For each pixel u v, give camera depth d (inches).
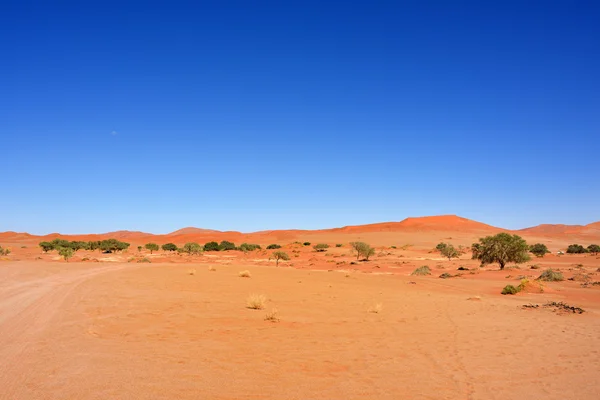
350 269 2247.8
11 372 300.7
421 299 895.7
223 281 1189.7
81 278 1120.2
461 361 381.7
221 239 7003.0
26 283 947.3
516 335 509.0
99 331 461.4
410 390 297.6
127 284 1012.5
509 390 303.1
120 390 270.8
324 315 645.3
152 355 366.3
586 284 1277.1
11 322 489.1
